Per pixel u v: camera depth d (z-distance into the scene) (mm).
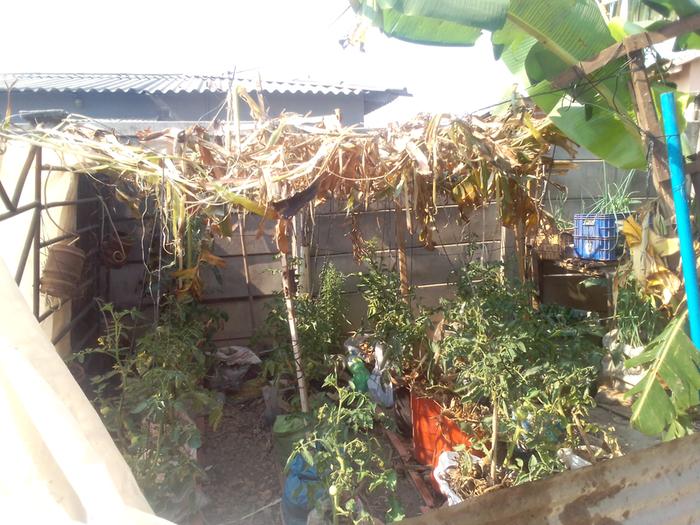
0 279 1607
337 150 2812
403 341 3865
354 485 2773
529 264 5371
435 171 2852
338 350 5230
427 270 6031
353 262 5879
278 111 8195
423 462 3650
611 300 5207
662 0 2238
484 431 3168
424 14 2170
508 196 3475
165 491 2701
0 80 7371
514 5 2398
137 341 4359
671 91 2539
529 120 3293
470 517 1503
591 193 6316
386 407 4383
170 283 5047
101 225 4914
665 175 2400
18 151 3273
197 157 3199
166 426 3092
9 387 1532
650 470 1707
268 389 4504
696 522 1742
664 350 2426
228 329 5895
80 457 1530
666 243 2521
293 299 4090
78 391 1668
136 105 7883
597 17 2465
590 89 2637
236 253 5840
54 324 3777
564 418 2727
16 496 1481
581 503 1611
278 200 2693
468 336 3070
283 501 3166
